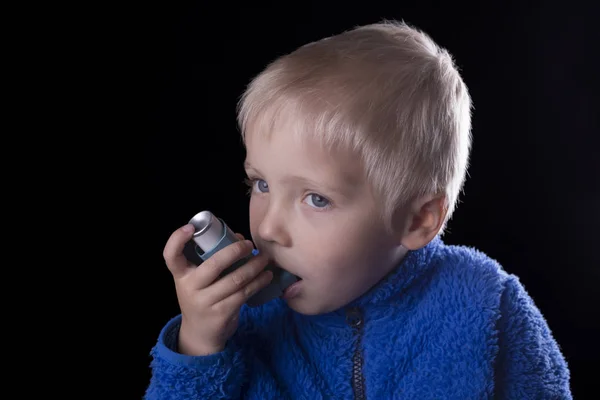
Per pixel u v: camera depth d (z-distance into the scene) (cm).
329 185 74
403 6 221
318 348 88
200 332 79
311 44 84
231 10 207
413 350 87
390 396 86
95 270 193
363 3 216
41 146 195
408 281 86
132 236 198
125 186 200
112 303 189
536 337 93
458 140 85
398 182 77
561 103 230
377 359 86
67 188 196
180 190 204
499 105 229
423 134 79
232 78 207
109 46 200
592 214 227
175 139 205
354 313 87
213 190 206
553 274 220
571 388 189
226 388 80
